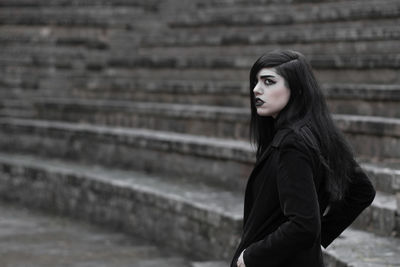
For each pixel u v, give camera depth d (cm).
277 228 331
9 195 1127
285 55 344
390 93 780
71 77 1335
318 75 931
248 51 1109
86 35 1422
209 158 889
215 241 720
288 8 1180
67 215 1012
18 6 1552
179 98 1116
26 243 838
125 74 1261
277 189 328
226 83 1052
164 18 1383
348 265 520
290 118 335
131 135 1023
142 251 796
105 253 787
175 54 1239
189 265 729
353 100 827
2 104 1347
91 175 973
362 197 349
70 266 729
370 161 738
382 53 918
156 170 983
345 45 961
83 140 1112
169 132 1053
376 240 591
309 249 332
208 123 988
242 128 934
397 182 591
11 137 1241
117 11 1482
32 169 1080
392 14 948
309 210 310
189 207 766
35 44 1445
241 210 719
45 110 1264
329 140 333
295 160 316
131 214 885
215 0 1332
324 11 1041
